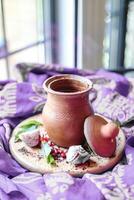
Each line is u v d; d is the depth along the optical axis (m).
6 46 1.20
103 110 0.76
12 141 0.66
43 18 1.32
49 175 0.55
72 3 1.29
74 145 0.60
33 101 0.76
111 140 0.59
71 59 1.40
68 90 0.64
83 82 0.63
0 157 0.59
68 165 0.58
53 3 1.31
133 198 0.50
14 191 0.53
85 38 1.36
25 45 1.28
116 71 1.42
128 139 0.65
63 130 0.59
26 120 0.73
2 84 0.86
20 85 0.80
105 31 1.42
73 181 0.53
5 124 0.70
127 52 1.50
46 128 0.61
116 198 0.50
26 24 1.26
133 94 0.87
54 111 0.59
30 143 0.63
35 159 0.60
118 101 0.78
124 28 1.46
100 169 0.58
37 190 0.52
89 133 0.58
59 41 1.38
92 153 0.60
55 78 0.64
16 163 0.60
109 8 1.39
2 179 0.56
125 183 0.53
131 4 1.43
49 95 0.60
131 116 0.72
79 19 1.32
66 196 0.50
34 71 0.95
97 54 1.43
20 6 1.20
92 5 1.30
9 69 1.23
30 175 0.56
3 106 0.75
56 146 0.62
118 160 0.60
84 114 0.59
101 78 0.92
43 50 1.37
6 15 1.15
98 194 0.50
